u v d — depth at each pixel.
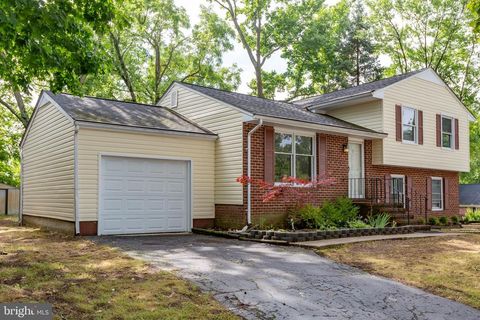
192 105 15.12
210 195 13.57
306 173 14.24
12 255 7.78
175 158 12.89
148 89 29.92
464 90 30.61
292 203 13.57
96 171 11.45
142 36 27.72
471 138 32.81
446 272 7.32
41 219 14.39
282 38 31.27
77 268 6.68
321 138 14.51
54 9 6.95
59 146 12.63
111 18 8.43
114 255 8.00
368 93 15.67
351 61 36.50
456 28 28.39
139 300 5.17
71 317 4.53
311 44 30.41
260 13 30.98
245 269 7.07
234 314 4.96
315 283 6.42
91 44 8.83
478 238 11.70
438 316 5.32
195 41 29.67
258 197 12.77
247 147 12.73
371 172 16.36
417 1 28.94
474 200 28.59
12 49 7.96
